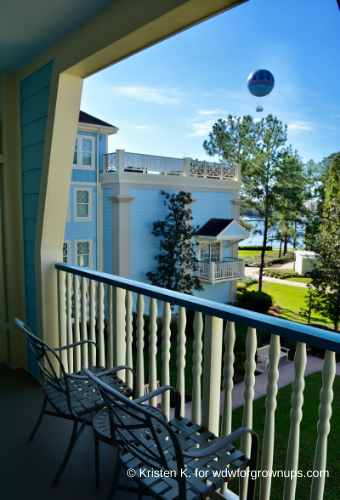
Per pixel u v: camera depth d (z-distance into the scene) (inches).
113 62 91.5
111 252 505.7
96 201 507.8
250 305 609.9
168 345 71.6
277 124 761.6
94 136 500.1
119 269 480.4
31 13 84.0
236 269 574.2
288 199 732.0
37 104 114.5
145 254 498.3
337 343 42.8
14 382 122.8
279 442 182.1
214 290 581.9
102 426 64.2
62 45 99.1
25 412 102.3
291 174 733.3
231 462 54.5
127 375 84.8
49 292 119.5
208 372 64.8
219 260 572.7
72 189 486.9
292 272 914.7
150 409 69.0
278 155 749.9
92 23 86.0
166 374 72.1
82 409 71.7
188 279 508.4
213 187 549.6
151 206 496.1
